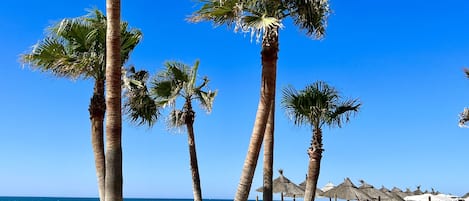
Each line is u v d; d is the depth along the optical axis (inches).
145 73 682.2
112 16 383.9
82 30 528.7
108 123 374.3
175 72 728.3
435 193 1422.2
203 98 728.3
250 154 417.1
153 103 711.7
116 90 378.0
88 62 520.1
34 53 522.0
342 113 631.2
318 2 457.7
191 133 725.9
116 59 380.8
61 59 520.4
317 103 617.6
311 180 607.2
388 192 1230.3
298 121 627.8
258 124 419.5
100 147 512.4
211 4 437.1
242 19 419.5
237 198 413.4
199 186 712.4
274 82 425.4
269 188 496.1
